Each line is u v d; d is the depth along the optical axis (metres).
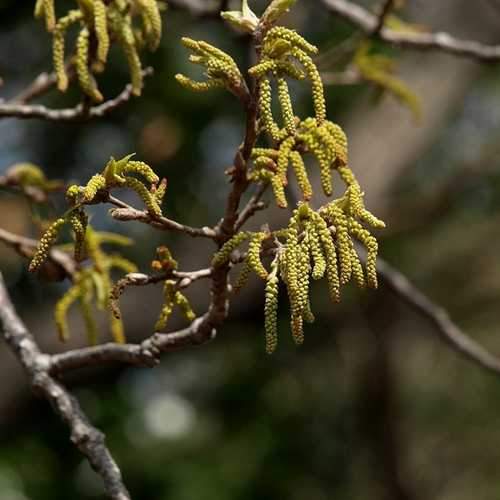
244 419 10.79
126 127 9.38
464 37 9.83
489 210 11.43
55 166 9.44
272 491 10.43
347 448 11.24
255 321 9.16
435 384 12.95
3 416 8.19
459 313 12.15
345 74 6.56
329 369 11.32
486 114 11.59
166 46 9.13
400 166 9.55
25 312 8.98
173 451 10.30
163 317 3.82
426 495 12.39
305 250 3.18
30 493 9.50
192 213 9.58
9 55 9.44
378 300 11.09
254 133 3.53
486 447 12.61
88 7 4.38
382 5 6.41
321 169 3.24
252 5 8.75
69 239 6.11
